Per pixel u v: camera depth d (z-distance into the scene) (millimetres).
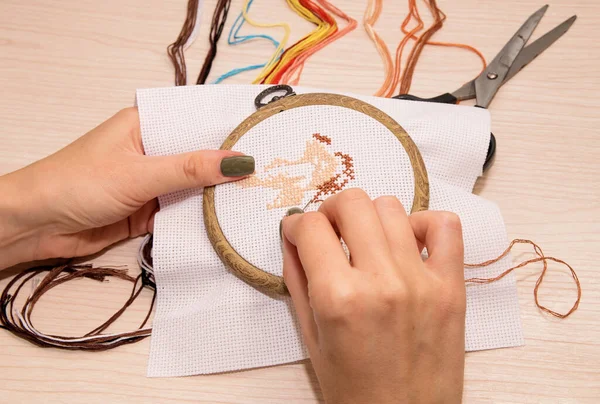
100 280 697
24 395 632
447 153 688
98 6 877
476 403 620
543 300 667
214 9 870
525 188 730
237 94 714
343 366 480
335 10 863
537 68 807
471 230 646
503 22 849
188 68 836
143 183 640
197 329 639
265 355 632
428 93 804
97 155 664
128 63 842
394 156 644
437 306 487
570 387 623
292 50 828
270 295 637
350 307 448
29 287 697
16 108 809
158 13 874
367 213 476
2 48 853
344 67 829
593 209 712
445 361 506
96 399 630
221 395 629
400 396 482
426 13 863
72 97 816
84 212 654
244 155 634
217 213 640
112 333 664
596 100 780
